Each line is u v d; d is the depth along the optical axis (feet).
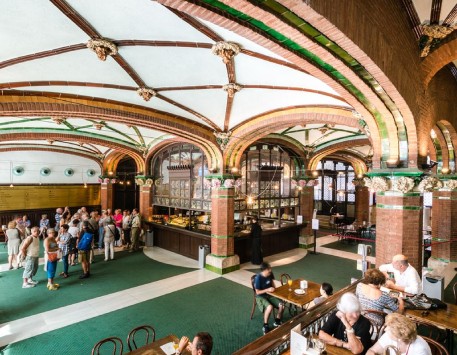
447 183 30.89
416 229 18.16
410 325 9.24
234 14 8.30
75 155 53.93
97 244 42.39
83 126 33.73
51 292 24.94
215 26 12.28
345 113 21.56
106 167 53.57
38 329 18.76
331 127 32.01
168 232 40.45
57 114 20.75
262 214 46.01
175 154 41.57
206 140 30.09
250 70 17.15
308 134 36.27
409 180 17.20
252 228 34.01
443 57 15.87
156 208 47.93
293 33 8.63
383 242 18.94
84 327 19.07
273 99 22.50
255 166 40.40
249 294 24.91
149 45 13.99
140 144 43.45
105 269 31.68
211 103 23.52
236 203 36.70
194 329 18.98
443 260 32.24
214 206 31.78
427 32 13.97
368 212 57.36
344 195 65.21
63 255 28.58
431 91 19.12
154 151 43.50
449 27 13.39
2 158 46.75
